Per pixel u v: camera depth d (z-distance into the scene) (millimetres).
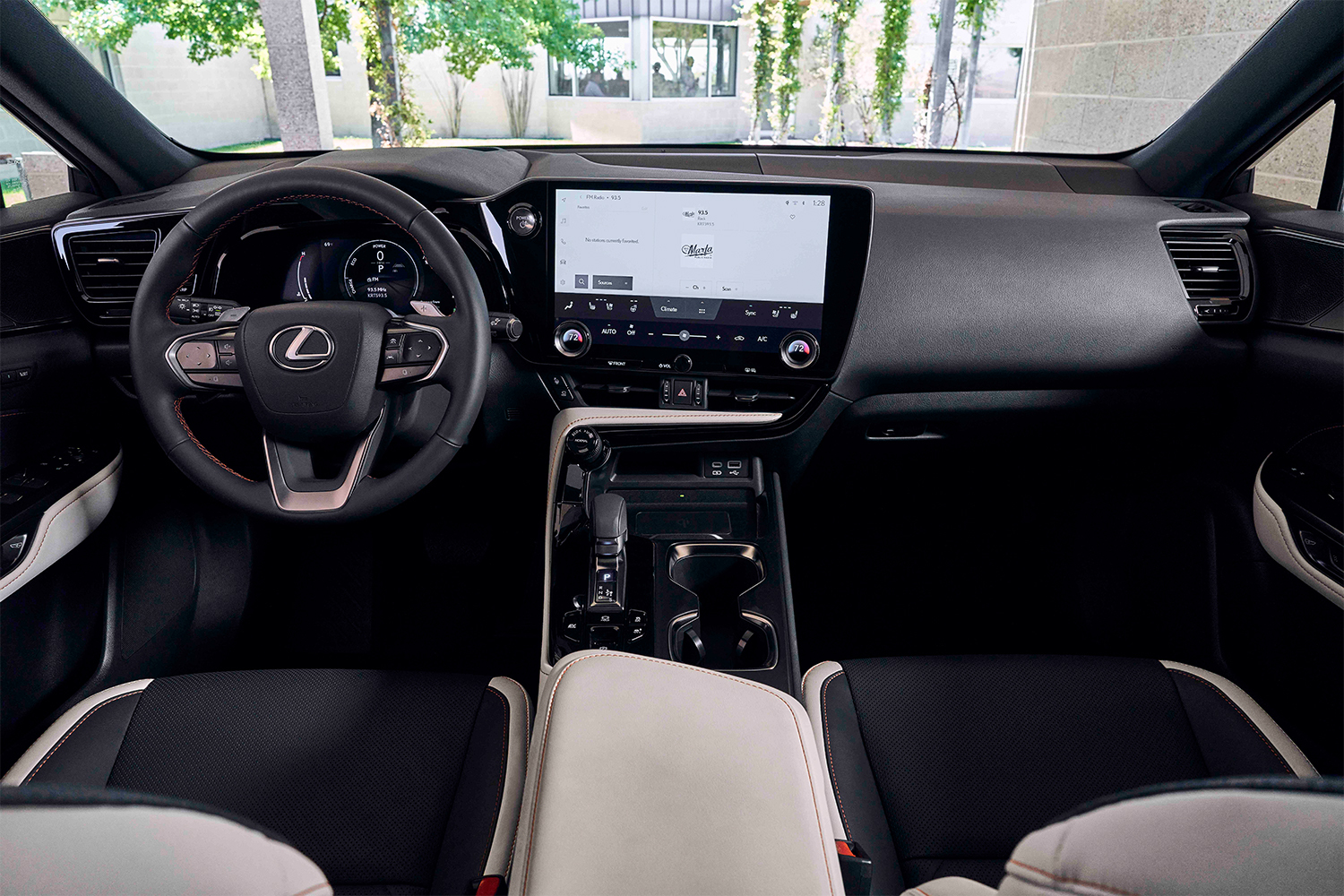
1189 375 1554
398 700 1118
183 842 351
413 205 1110
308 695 1121
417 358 1129
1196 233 1513
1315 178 1598
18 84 1481
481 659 1777
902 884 940
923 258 1490
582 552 1346
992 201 1565
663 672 835
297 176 1100
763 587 1344
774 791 669
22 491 1299
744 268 1380
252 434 1583
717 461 1475
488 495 1737
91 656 1441
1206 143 1661
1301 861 329
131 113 1675
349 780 1010
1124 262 1496
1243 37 1861
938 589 1949
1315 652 1297
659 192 1353
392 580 1900
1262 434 1517
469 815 958
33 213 1506
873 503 1991
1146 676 1181
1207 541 1589
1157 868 351
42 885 305
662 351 1455
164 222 1453
